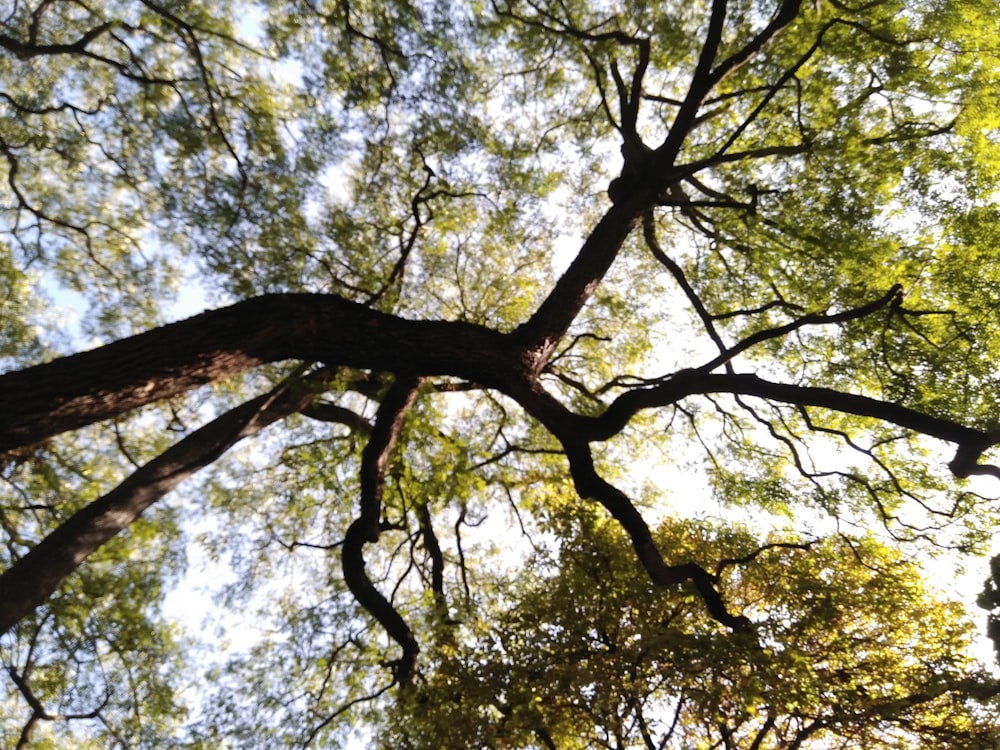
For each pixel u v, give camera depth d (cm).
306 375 680
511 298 967
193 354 425
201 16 812
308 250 744
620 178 773
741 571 688
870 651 617
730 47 857
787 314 877
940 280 839
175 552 790
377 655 753
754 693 490
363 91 753
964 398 777
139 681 756
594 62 805
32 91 900
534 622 620
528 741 537
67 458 820
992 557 691
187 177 786
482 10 775
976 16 798
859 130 805
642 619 618
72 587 713
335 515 946
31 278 936
